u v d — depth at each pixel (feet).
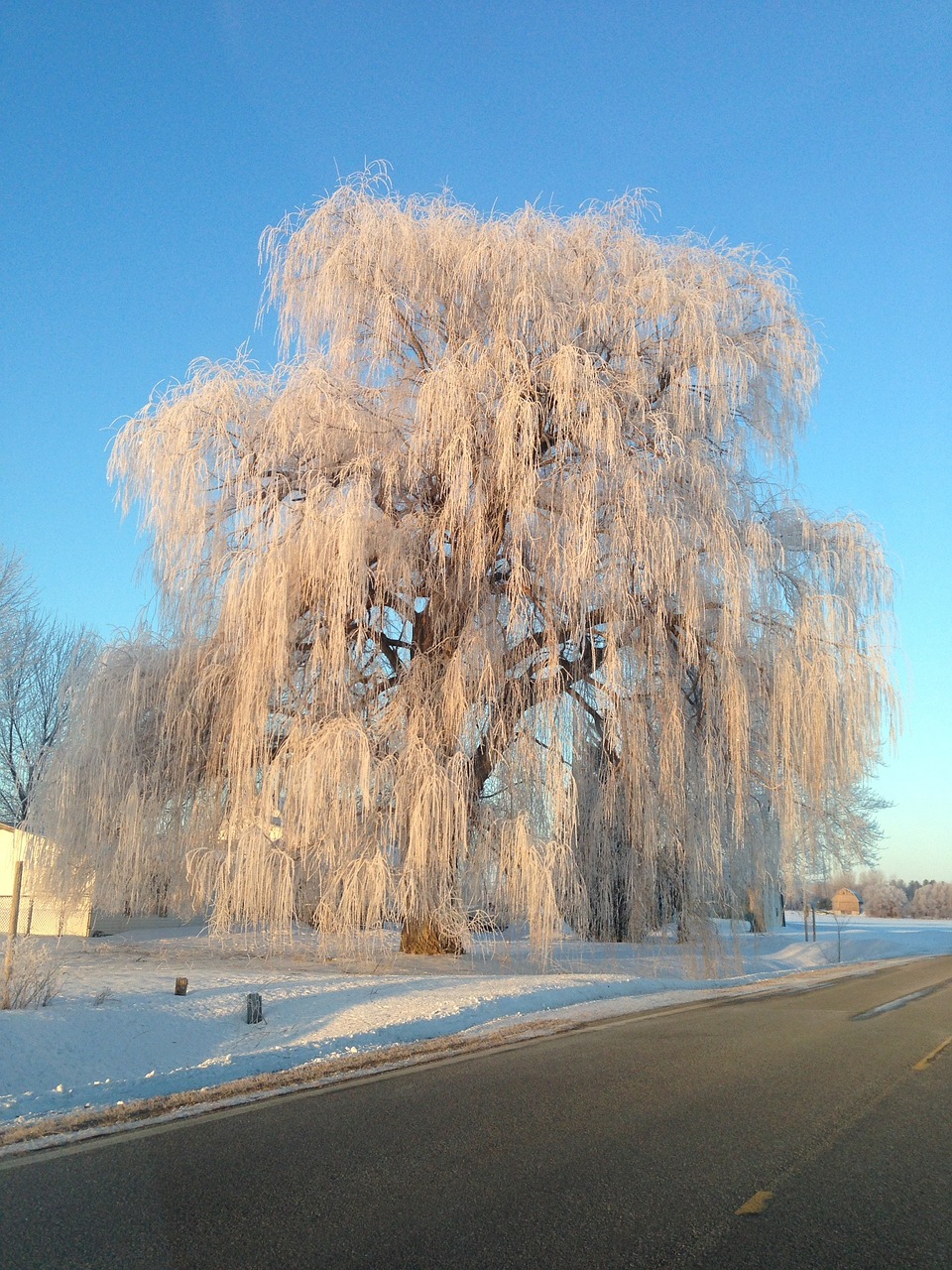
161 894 62.59
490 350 56.95
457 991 48.08
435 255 61.11
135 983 44.57
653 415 56.90
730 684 56.29
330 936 56.18
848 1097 26.53
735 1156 20.29
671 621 59.16
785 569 60.49
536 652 58.70
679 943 67.36
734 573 55.42
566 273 60.64
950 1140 21.95
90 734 59.52
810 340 63.00
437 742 55.16
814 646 58.08
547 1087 27.20
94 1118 23.22
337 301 62.18
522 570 55.93
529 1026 40.27
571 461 57.82
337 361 61.93
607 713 58.59
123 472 59.16
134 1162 19.53
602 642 58.95
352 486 55.47
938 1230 16.05
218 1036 36.65
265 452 57.77
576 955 72.38
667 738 57.67
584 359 56.03
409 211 63.26
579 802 58.59
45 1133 21.81
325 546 53.98
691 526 56.18
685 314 58.29
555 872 53.62
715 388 58.44
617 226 63.21
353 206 63.36
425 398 55.77
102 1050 31.83
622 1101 25.44
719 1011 48.14
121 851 58.49
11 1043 30.12
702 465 56.85
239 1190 17.74
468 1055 32.99
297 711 58.29
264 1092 26.35
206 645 60.23
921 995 59.11
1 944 53.06
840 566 59.47
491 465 56.34
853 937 142.72
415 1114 23.72
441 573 58.95
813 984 67.51
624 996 54.34
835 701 56.54
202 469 58.29
